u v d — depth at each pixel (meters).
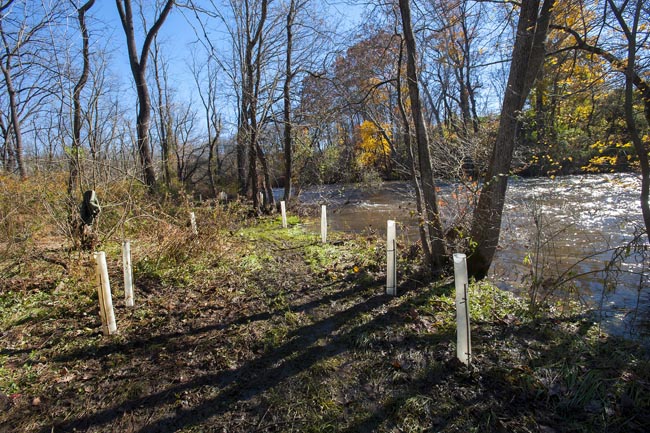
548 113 7.30
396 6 6.41
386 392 3.00
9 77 12.25
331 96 11.84
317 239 9.59
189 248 7.16
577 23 5.89
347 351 3.68
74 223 7.53
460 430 2.54
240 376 3.31
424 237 5.82
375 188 20.77
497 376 3.10
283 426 2.66
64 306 4.95
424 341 3.77
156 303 5.09
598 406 2.73
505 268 6.49
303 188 18.92
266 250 8.39
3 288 5.58
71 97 7.54
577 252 7.25
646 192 4.76
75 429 2.69
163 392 3.10
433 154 8.02
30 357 3.68
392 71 8.55
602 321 4.26
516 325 4.08
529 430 2.52
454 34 10.11
